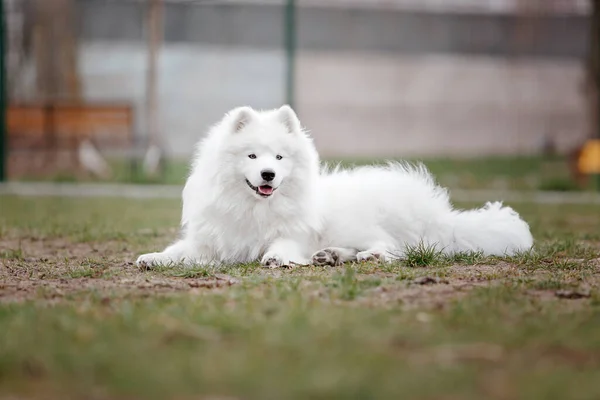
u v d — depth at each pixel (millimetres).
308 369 4352
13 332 5129
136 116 24031
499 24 29516
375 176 8922
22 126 21734
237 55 26938
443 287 6609
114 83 26297
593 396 3986
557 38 29219
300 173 8211
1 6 19719
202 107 26203
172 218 13719
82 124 21859
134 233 11320
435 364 4480
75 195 18234
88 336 5004
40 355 4609
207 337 4988
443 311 5668
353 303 5961
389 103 29344
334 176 9008
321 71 29141
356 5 29156
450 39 29594
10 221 12953
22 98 24766
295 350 4676
